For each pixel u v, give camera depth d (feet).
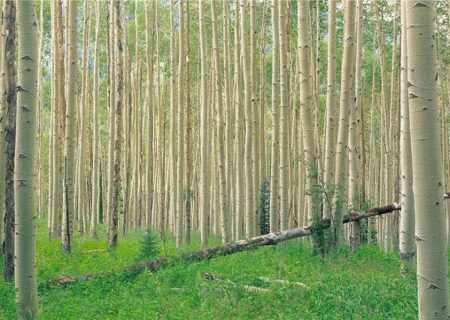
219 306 31.04
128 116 94.02
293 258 45.55
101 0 108.99
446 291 17.67
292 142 89.25
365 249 51.29
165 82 108.68
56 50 71.15
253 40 64.80
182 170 66.13
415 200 17.89
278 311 30.09
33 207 28.48
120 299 34.12
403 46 39.29
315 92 71.97
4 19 42.29
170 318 29.22
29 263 28.43
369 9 96.02
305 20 48.52
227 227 63.05
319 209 48.44
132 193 116.26
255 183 61.72
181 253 46.09
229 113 76.43
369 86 117.91
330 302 30.30
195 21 107.04
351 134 56.75
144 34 113.19
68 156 54.29
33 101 28.25
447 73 102.58
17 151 28.09
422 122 17.58
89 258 50.96
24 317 28.45
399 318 27.27
